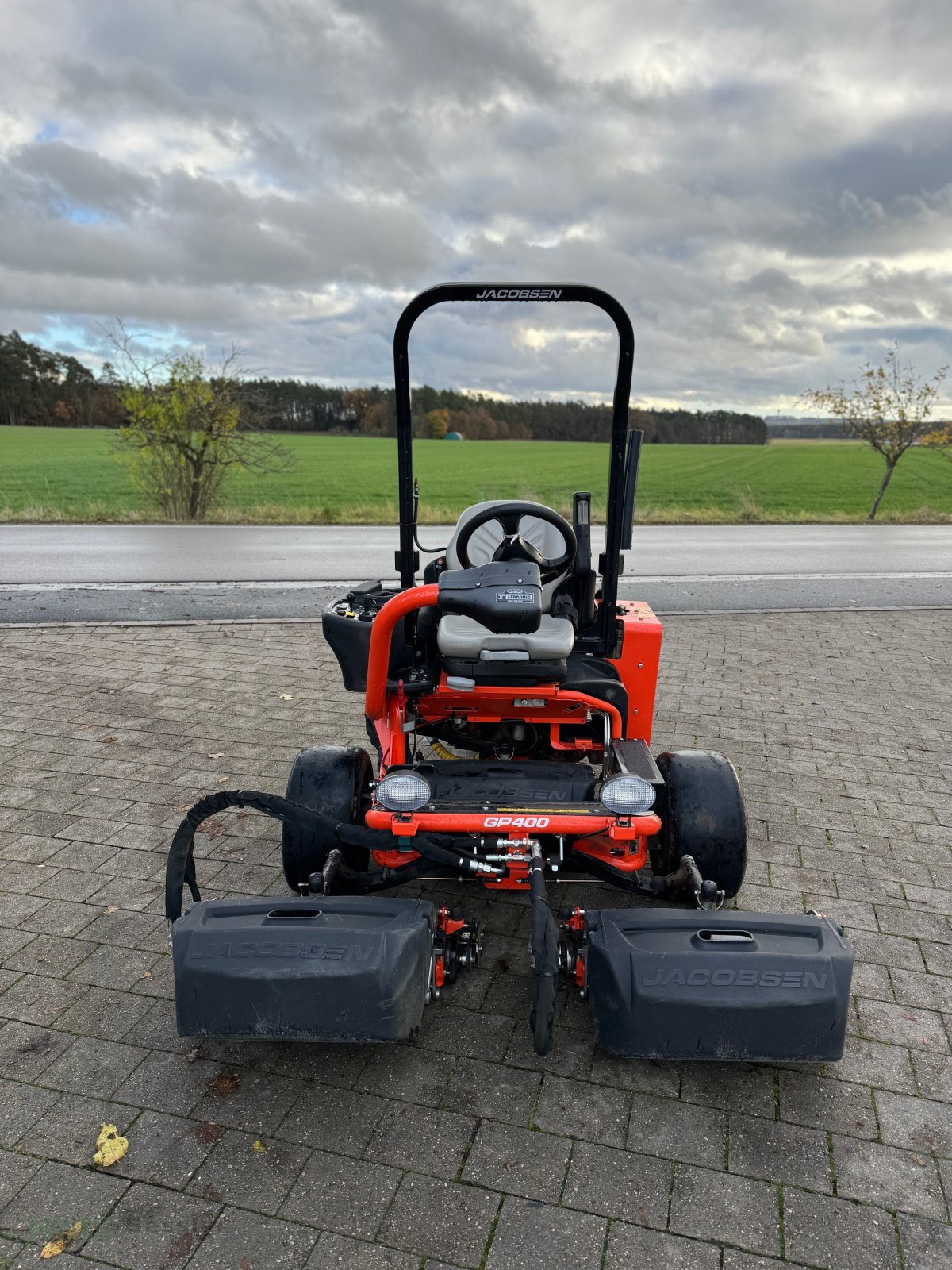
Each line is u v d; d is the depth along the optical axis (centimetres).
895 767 568
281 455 1962
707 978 268
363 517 1984
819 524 2112
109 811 489
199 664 775
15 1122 277
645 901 405
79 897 404
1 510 1958
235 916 287
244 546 1510
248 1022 274
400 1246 236
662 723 641
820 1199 253
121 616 952
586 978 288
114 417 7688
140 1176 258
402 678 386
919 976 356
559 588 404
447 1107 285
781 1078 300
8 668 754
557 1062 306
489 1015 331
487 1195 252
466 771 353
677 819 355
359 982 268
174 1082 295
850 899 412
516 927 389
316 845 355
